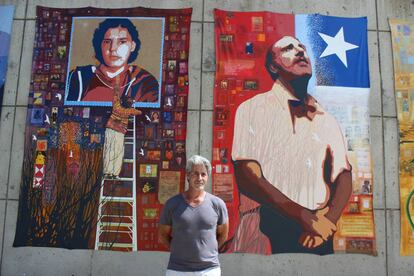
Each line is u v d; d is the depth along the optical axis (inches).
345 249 193.9
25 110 208.2
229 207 195.6
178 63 209.5
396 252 195.8
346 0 218.4
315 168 199.5
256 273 191.9
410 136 205.6
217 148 200.7
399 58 213.0
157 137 202.7
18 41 215.0
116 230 195.6
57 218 197.2
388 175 201.6
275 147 200.8
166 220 122.0
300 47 211.0
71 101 206.8
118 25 214.2
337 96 206.7
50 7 217.6
